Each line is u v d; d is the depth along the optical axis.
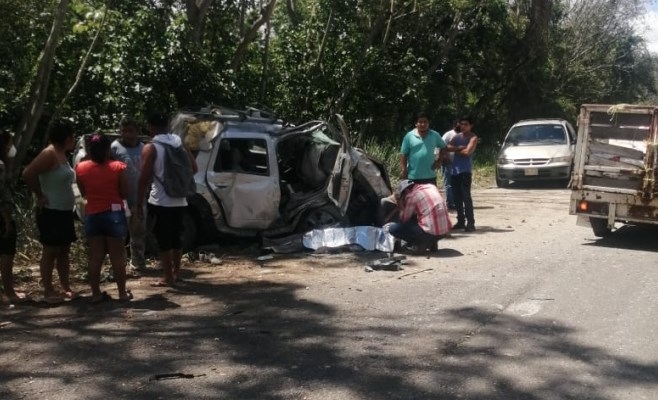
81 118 12.11
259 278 8.12
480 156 24.84
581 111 10.11
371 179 10.70
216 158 9.45
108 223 6.87
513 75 29.20
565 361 5.41
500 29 26.48
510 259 9.14
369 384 4.94
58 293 7.21
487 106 30.80
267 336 5.99
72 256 8.58
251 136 9.77
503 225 12.26
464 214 11.80
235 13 15.26
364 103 19.95
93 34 12.11
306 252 9.48
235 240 10.09
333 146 10.41
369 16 19.23
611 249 9.87
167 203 7.45
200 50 12.70
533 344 5.79
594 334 6.05
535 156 18.55
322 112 18.81
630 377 5.10
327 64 18.80
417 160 10.48
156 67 12.09
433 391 4.82
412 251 9.53
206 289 7.60
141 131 11.39
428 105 24.06
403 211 9.50
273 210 9.83
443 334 6.04
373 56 19.38
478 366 5.29
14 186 9.95
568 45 37.03
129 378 5.05
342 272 8.42
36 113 9.81
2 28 11.45
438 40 24.53
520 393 4.80
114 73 11.98
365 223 10.87
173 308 6.85
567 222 12.57
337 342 5.83
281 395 4.75
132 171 8.01
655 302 7.05
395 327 6.23
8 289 6.96
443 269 8.56
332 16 17.91
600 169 10.02
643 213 9.85
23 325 6.29
